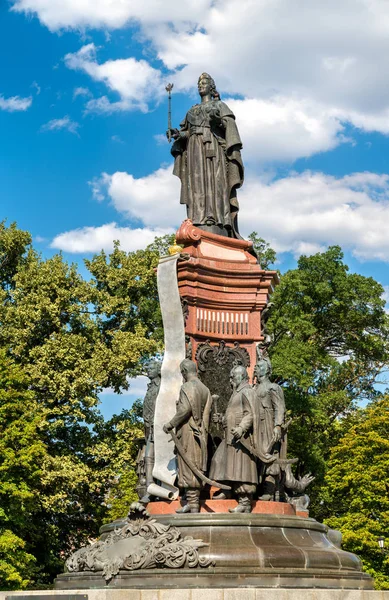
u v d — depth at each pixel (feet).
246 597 41.04
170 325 54.85
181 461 48.44
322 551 46.21
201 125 60.54
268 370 53.31
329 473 133.39
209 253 56.90
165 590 41.47
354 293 155.02
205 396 49.42
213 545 44.83
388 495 128.88
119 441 127.44
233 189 60.75
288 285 148.87
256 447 47.96
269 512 48.80
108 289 141.69
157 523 46.60
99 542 48.93
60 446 127.03
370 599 42.16
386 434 135.23
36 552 125.80
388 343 156.87
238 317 56.44
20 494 108.27
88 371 125.08
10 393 113.19
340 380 157.07
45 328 130.62
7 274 143.95
